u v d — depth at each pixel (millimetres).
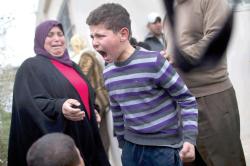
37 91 2527
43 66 2607
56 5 11125
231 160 2689
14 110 2605
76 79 2678
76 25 8266
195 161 2842
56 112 2416
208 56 477
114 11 1999
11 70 4789
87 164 2643
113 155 4113
